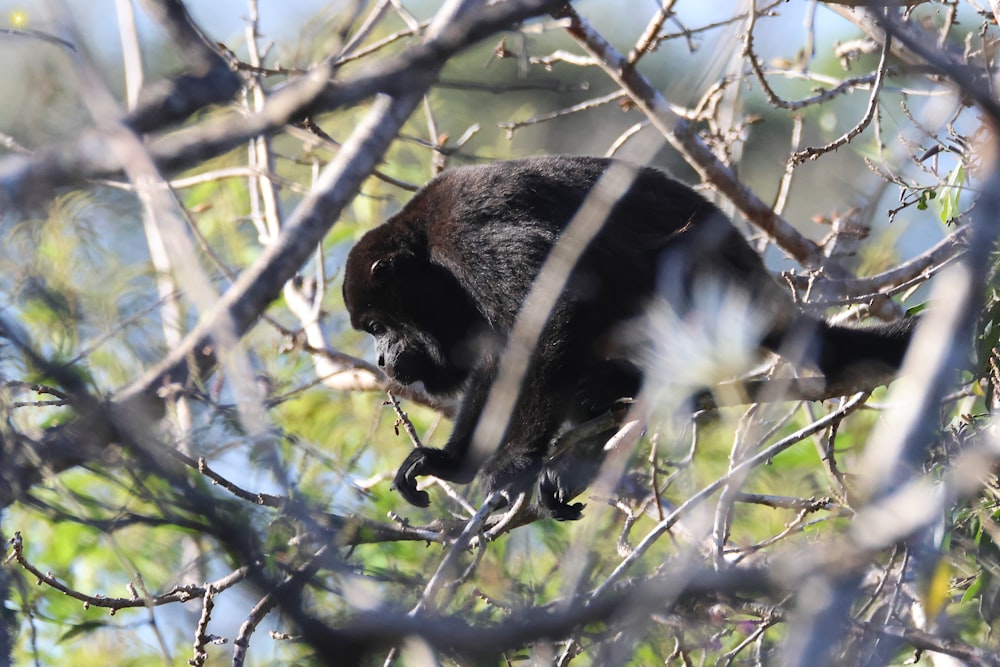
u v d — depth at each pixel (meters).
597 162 11.75
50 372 5.46
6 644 6.35
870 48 10.98
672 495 10.24
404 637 5.00
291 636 5.91
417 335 12.71
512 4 4.82
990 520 7.84
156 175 4.43
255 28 11.23
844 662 6.53
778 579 4.29
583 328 10.43
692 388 8.66
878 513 4.06
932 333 4.31
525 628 5.14
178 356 5.96
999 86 6.67
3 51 6.38
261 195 13.34
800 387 9.41
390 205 15.01
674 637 7.44
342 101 4.66
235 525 5.25
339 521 7.11
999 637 8.00
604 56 10.91
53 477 5.52
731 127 11.30
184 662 9.88
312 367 12.15
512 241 11.37
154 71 9.67
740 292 10.60
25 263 6.39
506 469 10.24
